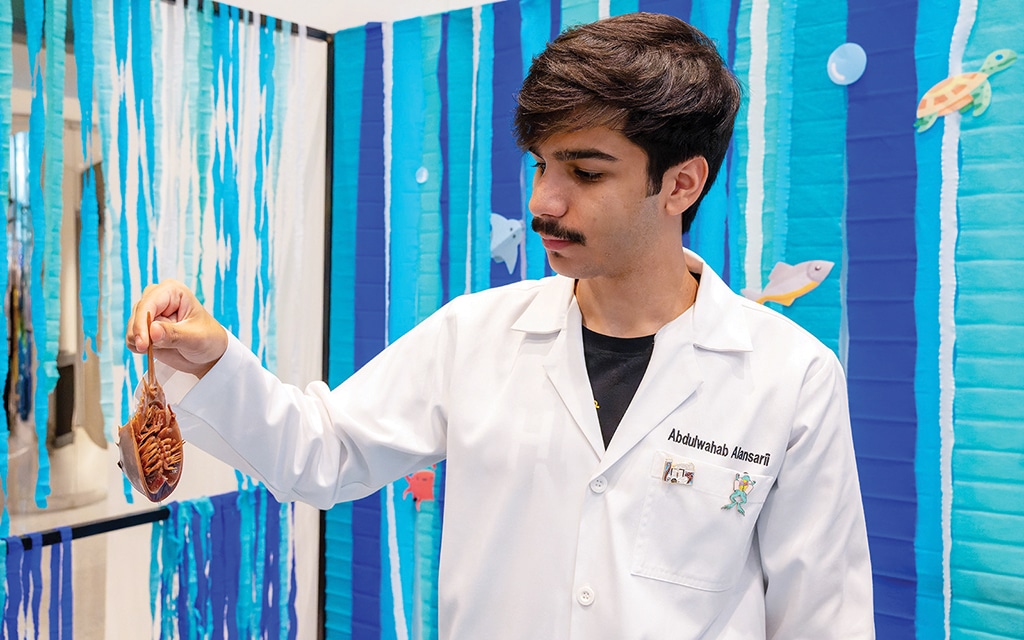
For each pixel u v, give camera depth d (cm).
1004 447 142
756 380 96
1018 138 138
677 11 169
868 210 152
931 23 145
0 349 155
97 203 169
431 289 201
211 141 189
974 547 145
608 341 99
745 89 162
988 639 144
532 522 96
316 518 223
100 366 171
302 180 207
